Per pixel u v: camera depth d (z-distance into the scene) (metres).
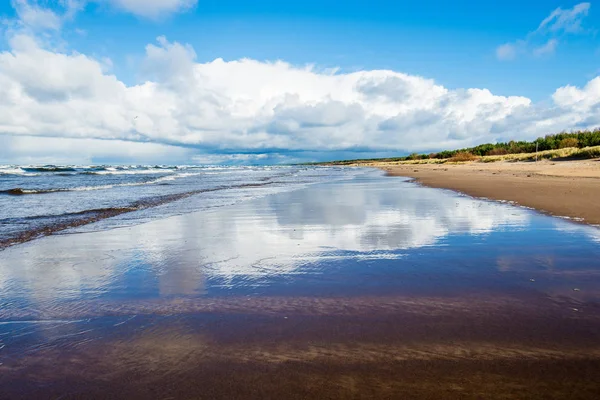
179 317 3.57
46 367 2.75
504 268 4.90
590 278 4.45
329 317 3.48
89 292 4.36
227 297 4.09
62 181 31.44
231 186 24.03
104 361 2.81
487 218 8.80
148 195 17.62
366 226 8.15
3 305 3.98
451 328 3.19
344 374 2.54
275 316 3.54
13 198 16.31
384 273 4.80
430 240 6.65
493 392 2.32
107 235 7.77
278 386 2.43
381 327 3.25
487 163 58.06
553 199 11.72
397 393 2.32
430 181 23.56
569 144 60.25
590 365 2.59
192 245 6.72
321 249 6.20
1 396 2.42
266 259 5.64
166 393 2.39
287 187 21.81
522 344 2.89
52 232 8.22
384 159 174.50
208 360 2.78
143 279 4.80
